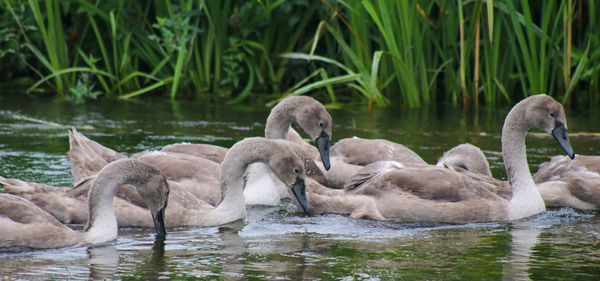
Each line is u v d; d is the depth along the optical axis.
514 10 19.61
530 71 20.09
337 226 11.38
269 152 11.80
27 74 25.08
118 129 17.83
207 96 23.05
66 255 9.61
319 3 22.41
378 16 20.45
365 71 20.33
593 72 21.59
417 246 10.20
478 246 10.21
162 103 21.66
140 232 10.98
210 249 9.96
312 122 14.20
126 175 10.57
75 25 23.20
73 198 11.38
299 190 11.88
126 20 22.86
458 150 14.08
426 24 21.31
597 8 21.14
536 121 12.37
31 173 13.58
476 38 20.09
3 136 16.75
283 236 10.74
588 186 12.62
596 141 17.14
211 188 12.71
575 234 10.95
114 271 8.91
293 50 23.72
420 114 20.41
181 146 14.35
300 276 8.74
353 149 14.77
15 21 23.22
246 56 23.06
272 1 22.50
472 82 22.08
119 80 23.25
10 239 9.80
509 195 12.39
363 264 9.25
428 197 12.02
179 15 22.02
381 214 11.95
